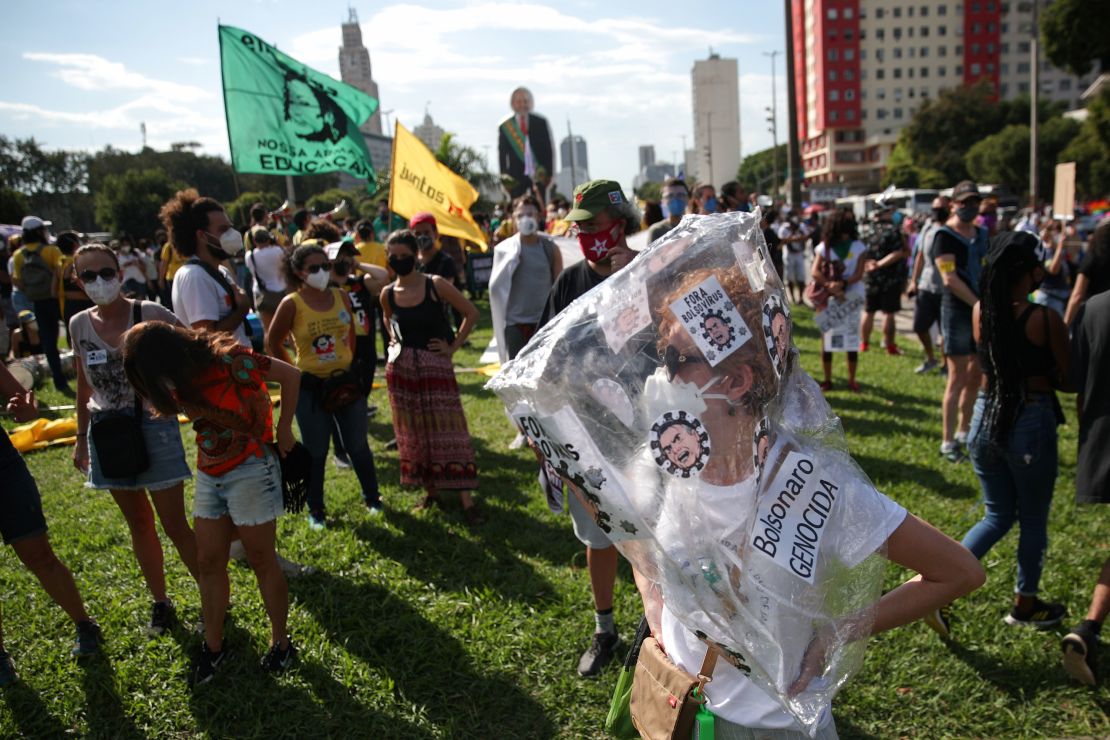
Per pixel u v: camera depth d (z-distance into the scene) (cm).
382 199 1680
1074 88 11019
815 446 139
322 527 465
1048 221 2108
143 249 1878
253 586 398
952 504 477
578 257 675
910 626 348
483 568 414
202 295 401
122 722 304
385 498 514
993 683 313
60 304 874
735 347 132
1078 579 384
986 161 6150
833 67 10644
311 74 784
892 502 138
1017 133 5909
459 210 779
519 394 133
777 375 136
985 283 334
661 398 132
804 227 1467
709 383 132
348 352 470
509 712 305
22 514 321
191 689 319
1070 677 311
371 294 584
